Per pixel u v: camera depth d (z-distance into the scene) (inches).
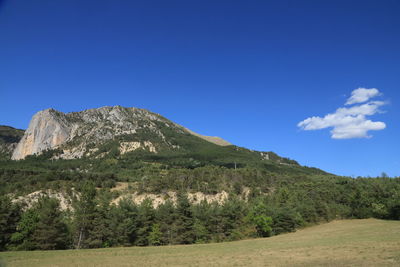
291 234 3122.5
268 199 4160.9
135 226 2962.6
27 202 4402.1
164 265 1291.8
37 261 1473.9
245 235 3208.7
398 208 3540.8
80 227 2812.5
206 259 1453.0
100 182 5846.5
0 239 2503.7
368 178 5556.1
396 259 1077.1
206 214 3270.2
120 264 1352.1
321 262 1167.6
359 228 2866.6
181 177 5634.8
